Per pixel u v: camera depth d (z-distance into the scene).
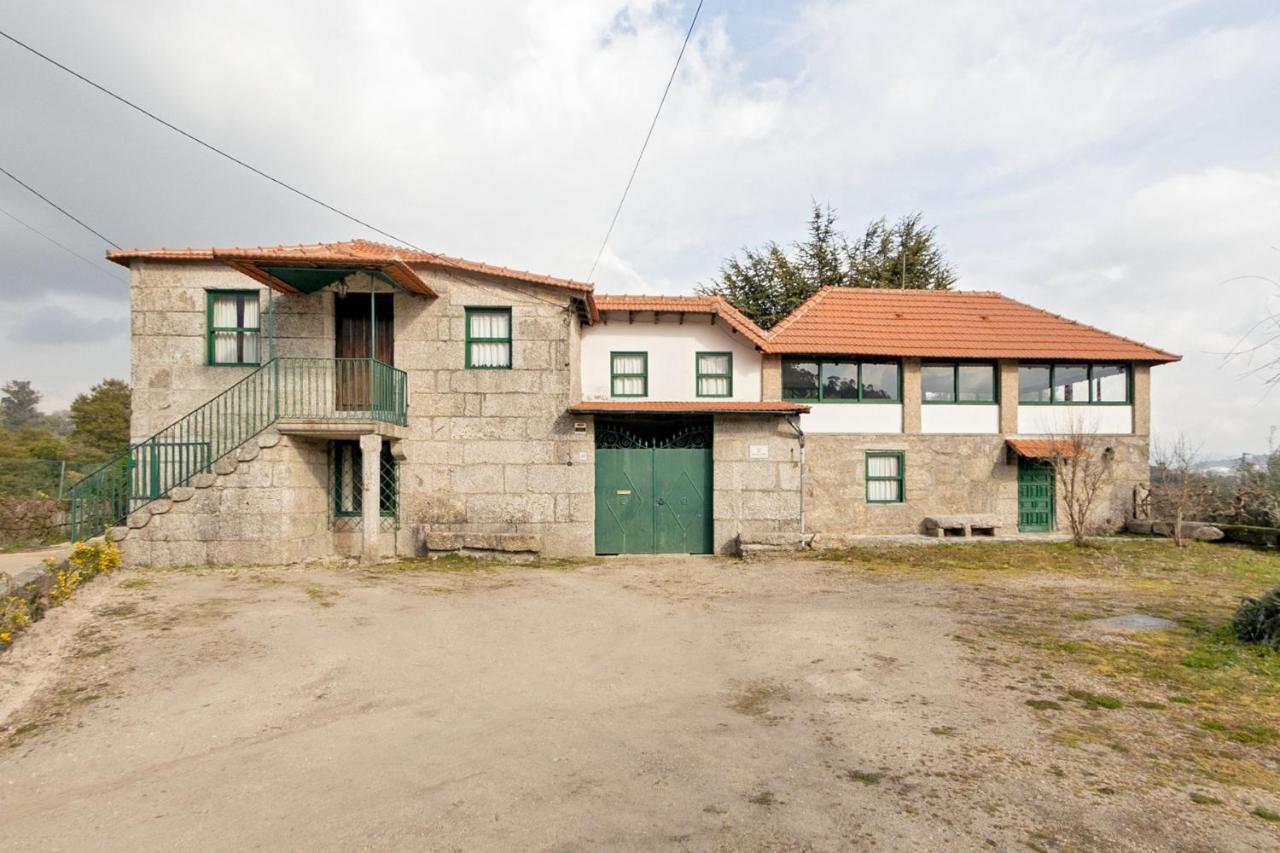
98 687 5.95
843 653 6.97
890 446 18.11
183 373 13.34
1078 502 16.41
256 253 11.52
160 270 13.44
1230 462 19.17
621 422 15.81
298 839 3.53
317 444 13.34
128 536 11.66
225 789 4.12
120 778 4.33
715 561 13.77
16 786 4.24
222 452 13.16
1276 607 7.09
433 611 8.93
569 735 4.89
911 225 32.12
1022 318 19.83
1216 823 3.65
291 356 13.36
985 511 18.19
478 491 14.08
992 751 4.56
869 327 18.91
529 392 14.20
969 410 18.44
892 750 4.58
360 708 5.50
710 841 3.45
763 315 29.98
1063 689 5.80
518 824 3.64
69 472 18.39
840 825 3.61
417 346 14.05
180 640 7.33
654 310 17.05
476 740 4.81
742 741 4.75
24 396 69.31
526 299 14.28
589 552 14.18
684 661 6.80
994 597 9.94
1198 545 16.12
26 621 7.16
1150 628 7.93
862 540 16.44
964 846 3.41
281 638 7.48
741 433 14.95
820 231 31.98
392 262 11.89
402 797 3.97
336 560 12.66
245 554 11.89
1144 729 4.94
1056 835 3.52
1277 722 5.07
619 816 3.71
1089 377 19.08
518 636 7.77
